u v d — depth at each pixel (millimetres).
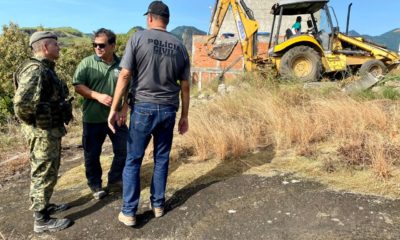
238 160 4152
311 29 9641
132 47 2770
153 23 2867
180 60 2912
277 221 2895
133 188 2955
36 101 2760
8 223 3203
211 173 3865
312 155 4055
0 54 9023
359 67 9742
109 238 2871
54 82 2926
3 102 7938
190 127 4859
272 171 3785
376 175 3438
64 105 3012
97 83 3414
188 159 4324
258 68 9148
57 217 3236
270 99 6129
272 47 9703
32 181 2971
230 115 5961
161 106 2873
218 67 12297
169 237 2822
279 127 4809
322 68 9125
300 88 7070
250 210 3086
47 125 2867
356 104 5297
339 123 4758
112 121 2891
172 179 3803
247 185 3520
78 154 5395
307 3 9172
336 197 3145
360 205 2996
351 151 3936
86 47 10141
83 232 2977
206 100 7957
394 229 2662
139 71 2820
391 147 3912
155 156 3084
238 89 7539
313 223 2818
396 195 3105
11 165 4809
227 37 12008
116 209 3293
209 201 3289
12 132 6836
